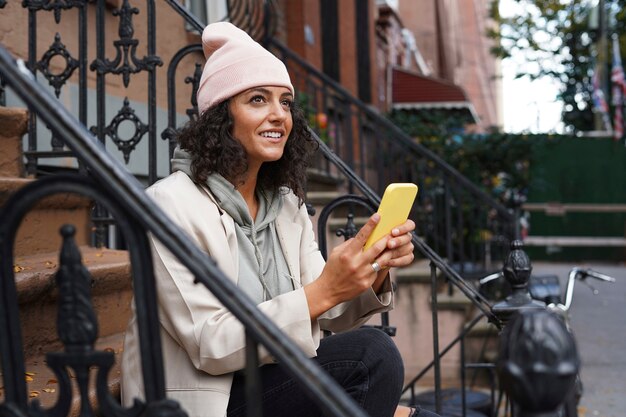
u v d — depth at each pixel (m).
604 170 14.86
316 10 9.34
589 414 4.36
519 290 2.65
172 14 5.31
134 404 1.32
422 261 6.45
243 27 6.16
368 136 9.12
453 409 3.53
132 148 3.09
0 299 1.35
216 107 2.04
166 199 1.90
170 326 1.84
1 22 3.75
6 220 1.35
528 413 1.16
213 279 1.26
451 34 25.72
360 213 6.09
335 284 1.84
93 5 4.44
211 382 1.85
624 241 14.76
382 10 13.24
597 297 9.30
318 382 1.21
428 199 7.51
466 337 5.18
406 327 5.30
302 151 2.22
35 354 2.35
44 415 1.34
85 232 3.15
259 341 1.24
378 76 12.75
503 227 6.20
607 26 17.30
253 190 2.16
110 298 2.69
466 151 8.56
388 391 2.06
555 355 1.14
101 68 3.06
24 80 1.32
